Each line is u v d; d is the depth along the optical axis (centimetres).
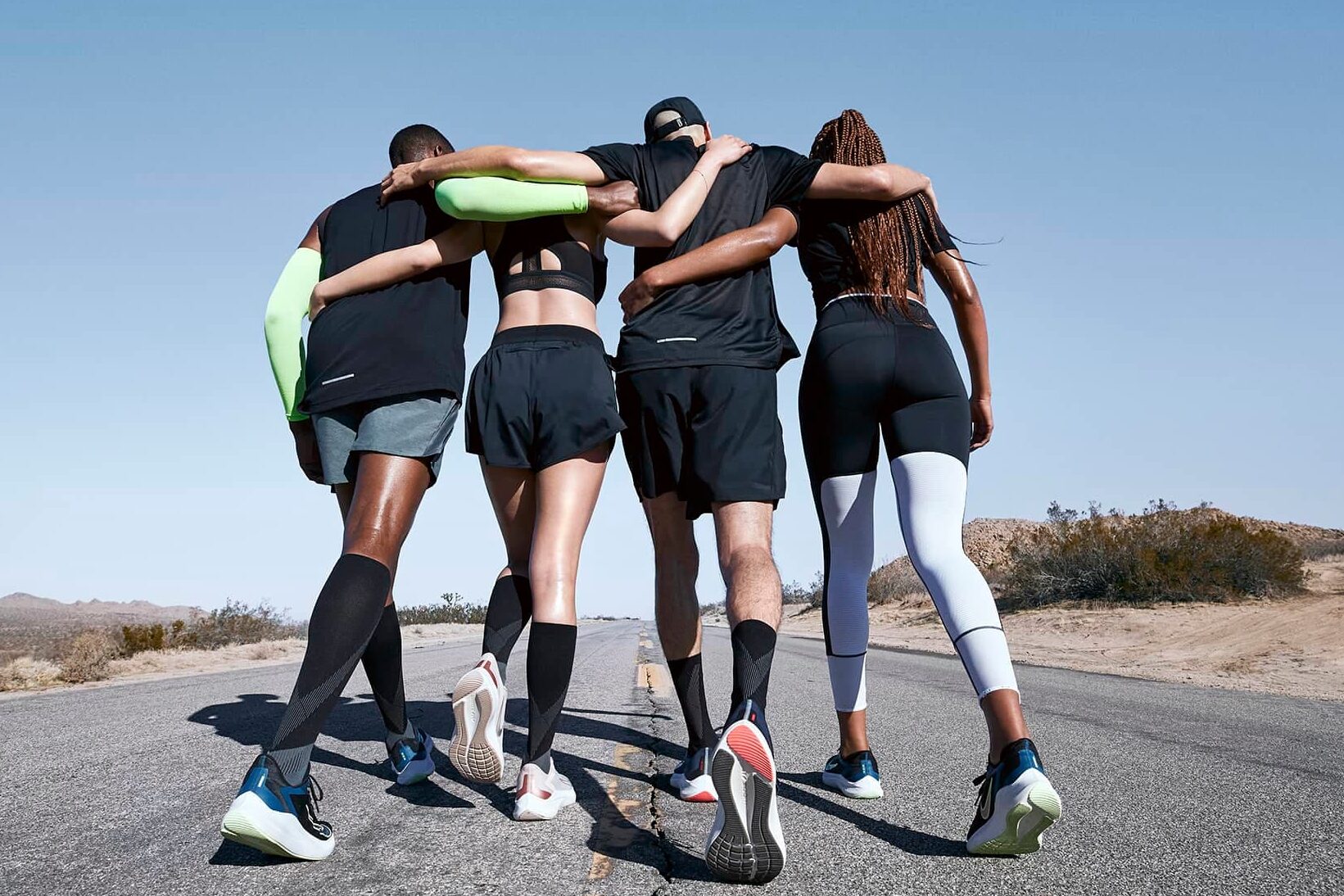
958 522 236
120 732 406
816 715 471
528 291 262
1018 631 1596
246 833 183
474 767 234
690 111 299
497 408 252
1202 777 302
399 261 243
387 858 199
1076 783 291
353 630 205
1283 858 201
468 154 252
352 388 229
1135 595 1694
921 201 267
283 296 261
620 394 266
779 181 268
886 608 2762
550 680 238
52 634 3512
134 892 174
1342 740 391
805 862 197
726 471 238
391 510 224
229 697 571
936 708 499
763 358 252
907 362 245
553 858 198
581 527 251
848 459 262
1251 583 1619
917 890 176
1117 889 178
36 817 240
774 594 220
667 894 173
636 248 278
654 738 399
